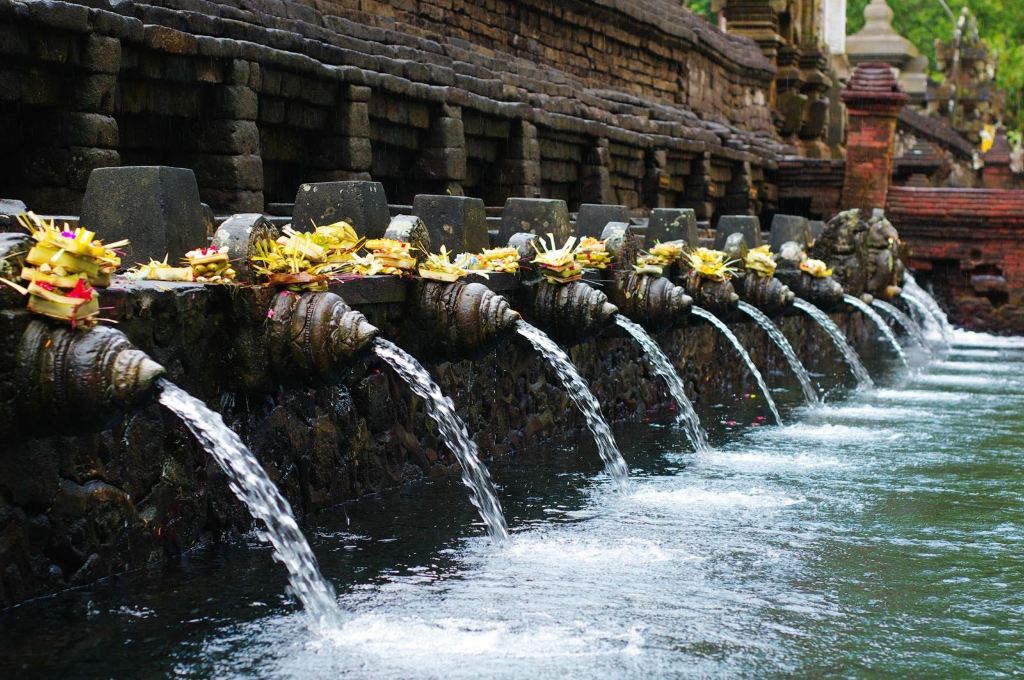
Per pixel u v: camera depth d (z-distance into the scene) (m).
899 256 23.05
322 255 7.39
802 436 12.15
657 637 5.93
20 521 5.87
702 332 15.22
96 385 5.58
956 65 54.56
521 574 6.93
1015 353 21.89
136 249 7.34
